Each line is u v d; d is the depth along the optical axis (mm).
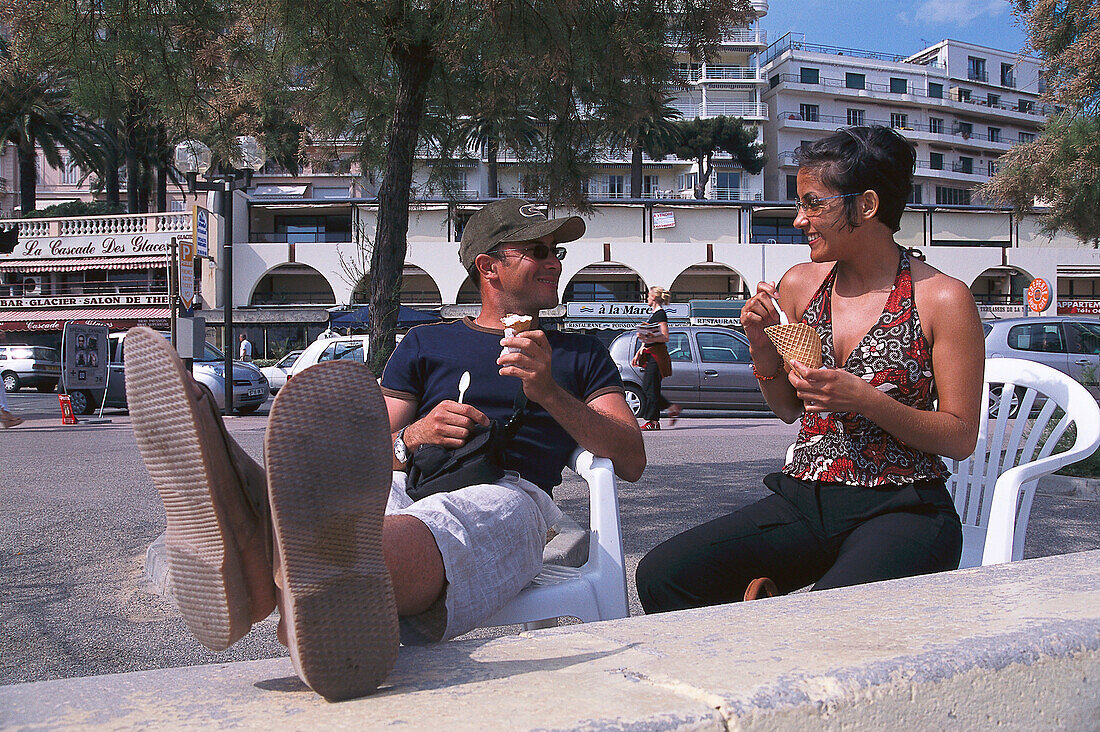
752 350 2521
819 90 74375
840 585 2066
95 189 47781
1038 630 1508
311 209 43500
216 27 5664
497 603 1948
